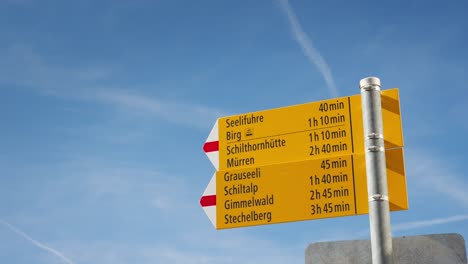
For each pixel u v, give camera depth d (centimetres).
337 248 196
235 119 214
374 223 170
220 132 216
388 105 186
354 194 184
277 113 207
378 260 166
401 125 182
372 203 171
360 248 193
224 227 200
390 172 180
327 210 187
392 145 182
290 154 200
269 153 204
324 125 198
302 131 200
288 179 196
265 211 196
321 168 192
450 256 183
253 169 203
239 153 209
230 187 204
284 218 192
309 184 192
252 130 210
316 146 196
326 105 199
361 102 192
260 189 199
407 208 175
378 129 178
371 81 183
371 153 176
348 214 183
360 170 186
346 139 193
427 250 186
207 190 208
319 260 197
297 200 192
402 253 188
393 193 178
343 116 196
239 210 200
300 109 204
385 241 167
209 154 215
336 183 188
